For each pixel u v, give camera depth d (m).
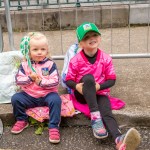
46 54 3.00
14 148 2.81
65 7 5.64
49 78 2.95
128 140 2.56
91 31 2.83
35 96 2.96
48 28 5.57
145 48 4.55
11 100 2.95
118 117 3.00
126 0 5.52
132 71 3.80
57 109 2.86
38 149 2.79
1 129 3.02
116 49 4.55
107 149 2.76
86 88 2.78
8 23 3.57
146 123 3.00
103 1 5.48
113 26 5.57
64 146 2.81
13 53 3.25
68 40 5.01
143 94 3.27
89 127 3.04
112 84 2.92
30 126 3.07
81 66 2.93
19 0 5.54
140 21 5.55
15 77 3.03
